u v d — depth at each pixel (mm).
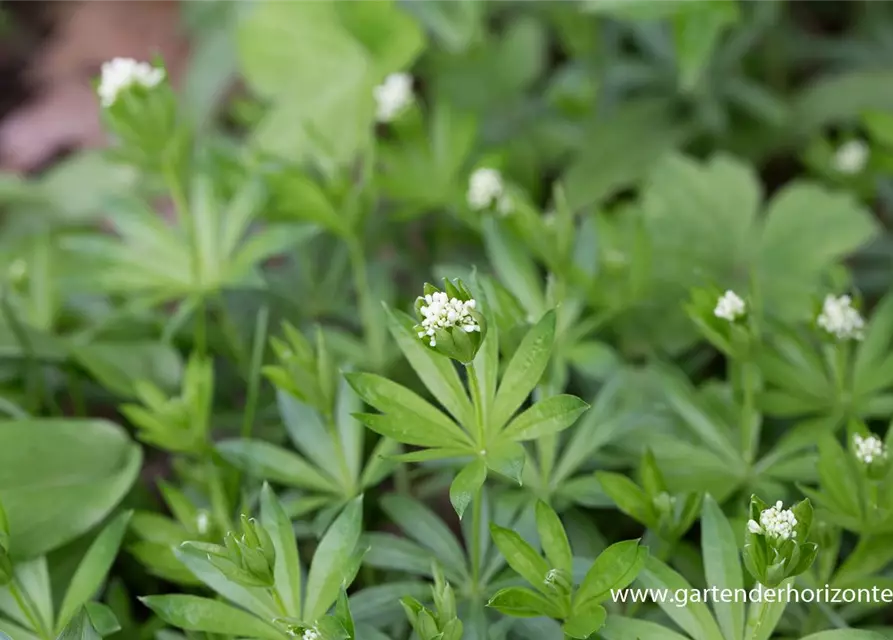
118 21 1262
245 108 973
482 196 835
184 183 908
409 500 748
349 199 821
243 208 822
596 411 762
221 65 1106
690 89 940
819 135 942
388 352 822
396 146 886
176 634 736
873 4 1050
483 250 906
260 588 713
